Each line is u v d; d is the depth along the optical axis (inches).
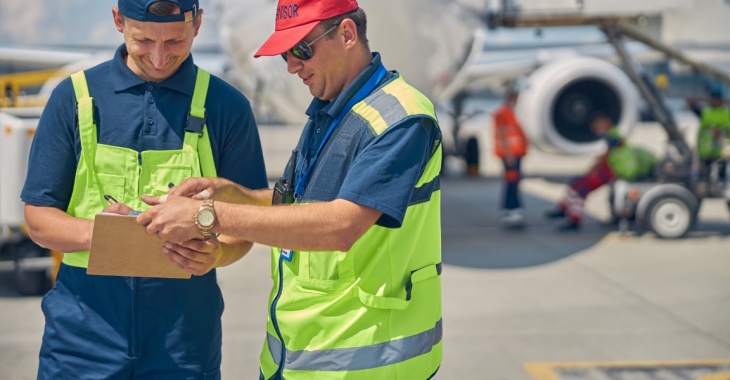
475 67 473.7
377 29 249.8
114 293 95.7
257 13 284.4
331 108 84.6
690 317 232.1
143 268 85.7
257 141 105.5
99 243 82.7
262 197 97.1
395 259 85.9
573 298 253.0
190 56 100.0
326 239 78.5
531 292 260.5
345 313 86.0
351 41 83.4
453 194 486.6
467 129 944.3
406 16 250.2
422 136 81.6
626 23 362.9
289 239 78.5
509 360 196.5
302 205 79.5
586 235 352.2
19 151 215.9
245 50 305.9
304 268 87.3
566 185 518.9
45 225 94.4
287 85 296.0
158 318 96.9
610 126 358.0
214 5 329.4
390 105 82.2
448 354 201.0
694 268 290.2
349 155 83.4
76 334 96.7
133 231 82.0
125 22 90.9
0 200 218.1
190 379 98.9
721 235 346.3
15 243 247.1
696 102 363.6
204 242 84.4
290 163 92.2
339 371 86.1
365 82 84.9
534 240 344.5
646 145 783.1
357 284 85.9
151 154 96.9
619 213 345.1
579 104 422.9
